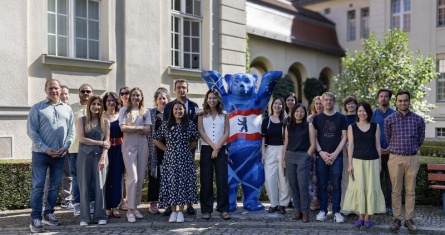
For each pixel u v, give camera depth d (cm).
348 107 737
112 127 694
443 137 2116
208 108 695
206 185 692
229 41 1258
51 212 658
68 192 780
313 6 2816
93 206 705
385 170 727
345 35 2639
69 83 941
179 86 711
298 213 694
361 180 643
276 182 741
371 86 1684
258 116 757
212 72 772
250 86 749
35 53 893
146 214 730
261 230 649
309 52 2395
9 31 855
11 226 656
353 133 655
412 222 643
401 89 1609
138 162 692
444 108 2133
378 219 706
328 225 663
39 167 632
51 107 639
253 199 758
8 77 854
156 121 723
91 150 650
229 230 648
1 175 757
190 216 717
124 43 1032
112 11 1015
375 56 1680
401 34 1681
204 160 693
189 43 1200
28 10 884
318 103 781
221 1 1237
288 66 2258
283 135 736
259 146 751
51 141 632
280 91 2102
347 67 1752
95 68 984
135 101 686
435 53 2170
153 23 1090
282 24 2248
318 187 697
